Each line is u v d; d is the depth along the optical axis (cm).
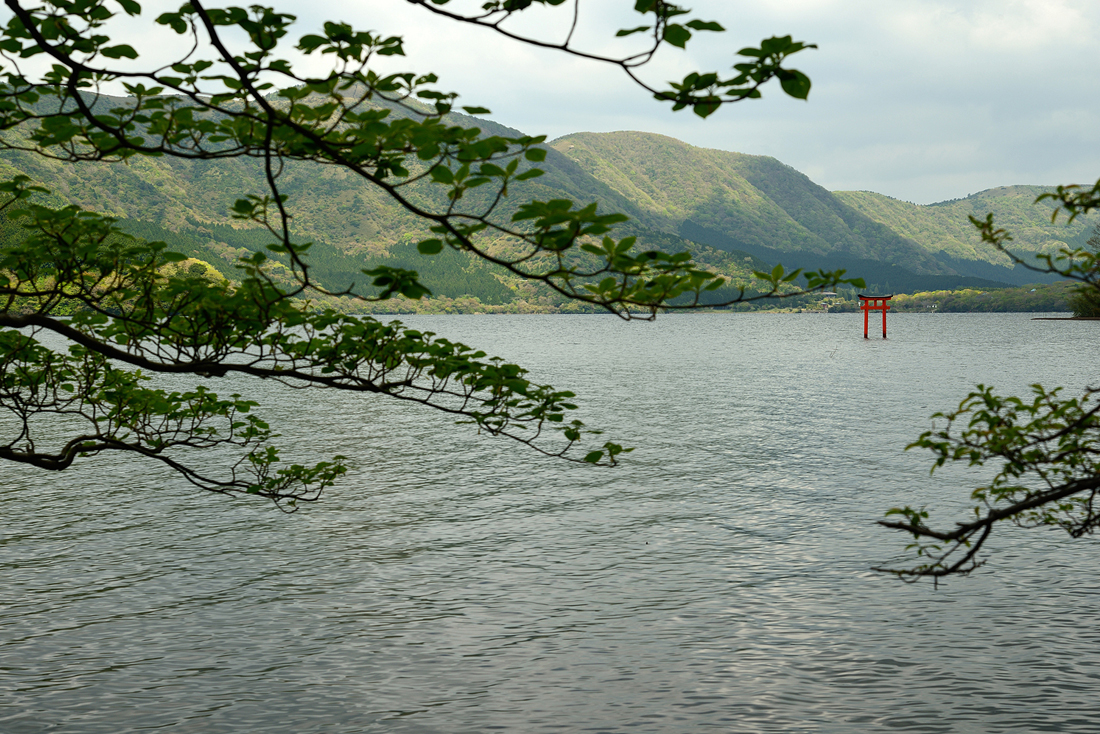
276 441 3912
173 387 5444
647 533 2277
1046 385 6538
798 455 3475
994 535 2167
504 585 1872
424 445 3819
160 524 2395
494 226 422
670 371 8325
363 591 1839
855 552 2080
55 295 652
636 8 369
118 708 1332
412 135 428
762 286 482
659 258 442
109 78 460
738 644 1551
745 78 399
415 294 480
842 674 1425
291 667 1475
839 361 9725
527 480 3009
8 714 1311
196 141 478
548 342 15075
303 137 470
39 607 1747
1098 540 2088
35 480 2988
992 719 1273
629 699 1355
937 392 6159
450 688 1398
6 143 502
